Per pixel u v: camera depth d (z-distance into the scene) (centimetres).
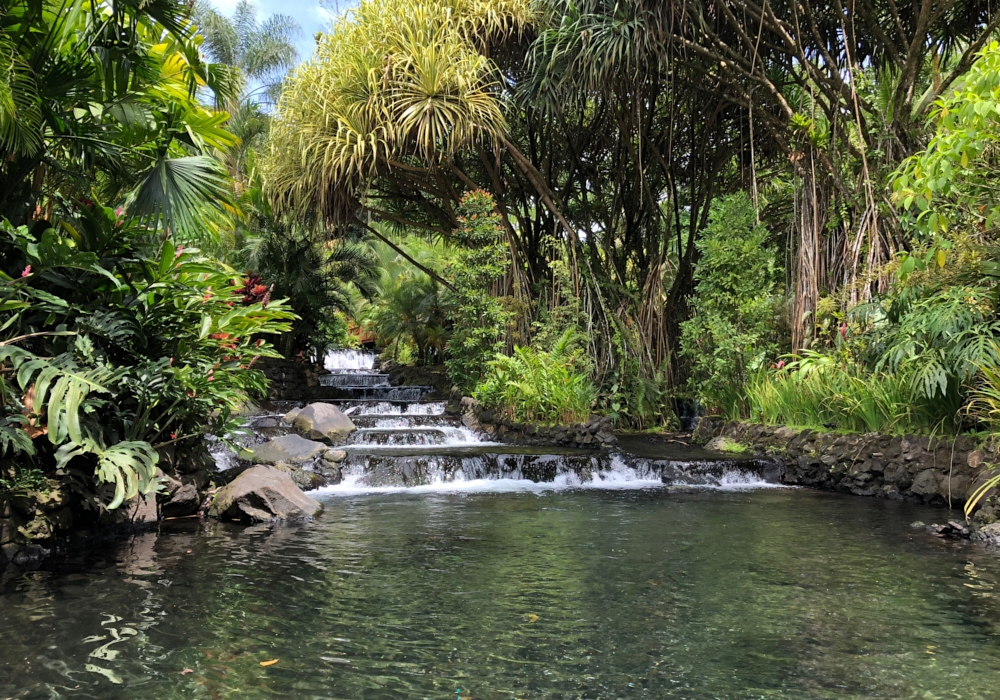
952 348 655
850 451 789
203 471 674
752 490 800
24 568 431
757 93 1100
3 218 488
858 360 847
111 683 260
